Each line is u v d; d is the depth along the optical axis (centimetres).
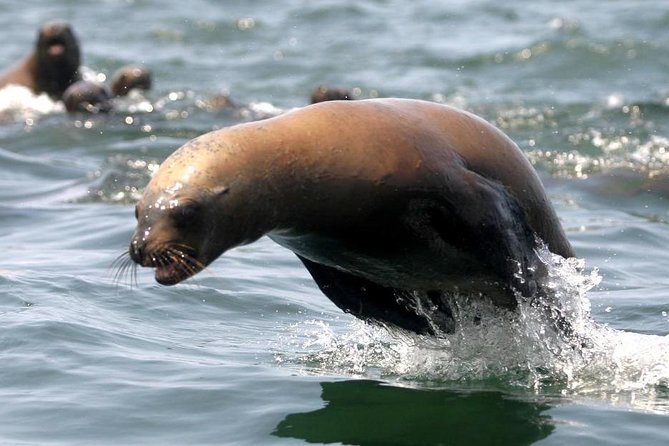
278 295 4081
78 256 4678
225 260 4609
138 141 7425
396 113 3158
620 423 2708
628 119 7556
